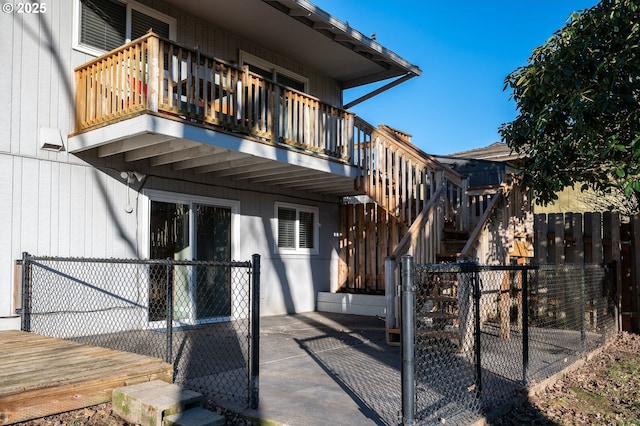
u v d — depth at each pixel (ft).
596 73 19.35
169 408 12.07
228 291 30.91
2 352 16.40
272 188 34.53
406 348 11.23
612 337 26.04
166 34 28.09
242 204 32.24
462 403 13.64
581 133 19.60
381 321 31.65
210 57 22.65
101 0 24.98
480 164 46.26
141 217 26.12
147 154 24.29
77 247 23.40
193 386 15.49
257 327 13.48
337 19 30.27
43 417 12.30
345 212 40.06
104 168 24.61
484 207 35.17
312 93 38.81
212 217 30.37
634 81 19.07
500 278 26.18
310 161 28.43
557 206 44.75
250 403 13.48
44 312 22.03
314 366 18.83
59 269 22.67
